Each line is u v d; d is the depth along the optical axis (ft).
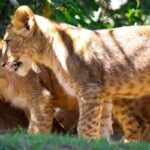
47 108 49.70
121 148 34.60
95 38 44.65
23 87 49.62
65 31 45.16
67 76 44.50
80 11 59.88
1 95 50.60
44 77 49.52
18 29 45.78
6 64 46.55
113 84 44.47
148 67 44.42
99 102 44.09
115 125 52.60
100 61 44.24
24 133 37.78
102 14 65.92
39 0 57.06
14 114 51.49
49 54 45.42
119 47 44.57
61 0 56.49
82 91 43.98
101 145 34.19
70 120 52.26
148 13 65.26
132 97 45.78
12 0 56.24
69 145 33.47
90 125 43.91
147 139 49.14
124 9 65.21
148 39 44.68
